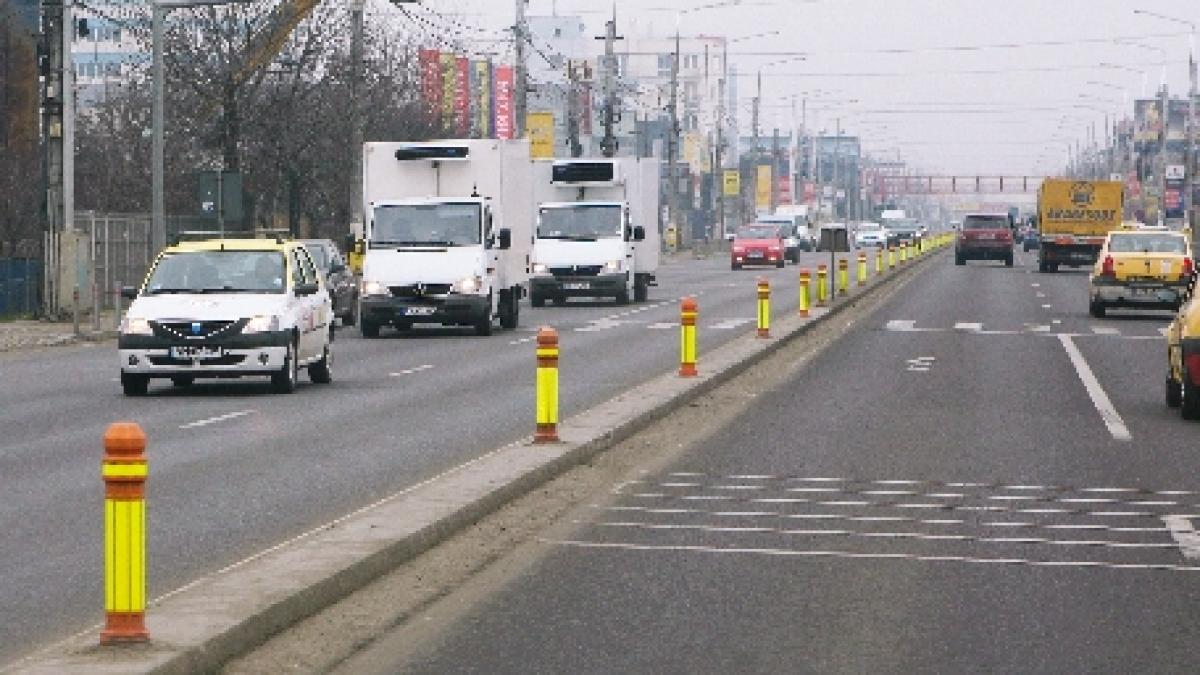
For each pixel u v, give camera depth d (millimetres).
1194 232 162250
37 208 93625
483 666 14797
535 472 25609
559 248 80500
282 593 16469
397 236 61719
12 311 74438
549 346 28922
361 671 14656
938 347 55531
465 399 38812
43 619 16562
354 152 85750
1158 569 19406
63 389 42375
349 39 102875
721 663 14836
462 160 63000
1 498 24375
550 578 18797
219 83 92750
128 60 118188
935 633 16016
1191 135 172625
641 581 18578
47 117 69062
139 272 83062
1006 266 142875
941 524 22453
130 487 14195
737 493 25141
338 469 27281
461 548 20656
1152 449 30406
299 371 44781
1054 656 15125
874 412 36438
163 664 13625
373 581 18562
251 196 92625
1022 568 19406
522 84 113750
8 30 96062
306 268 43562
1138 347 56000
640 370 46000
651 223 87312
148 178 101125
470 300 60531
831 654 15172
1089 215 124250
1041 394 40438
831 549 20594
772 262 137500
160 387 42844
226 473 26812
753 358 48375
